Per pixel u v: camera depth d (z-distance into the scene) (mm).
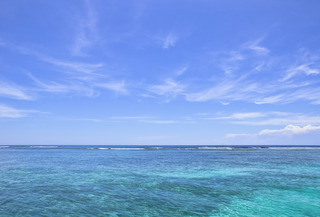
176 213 13312
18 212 13266
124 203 15156
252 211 13680
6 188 19234
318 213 13344
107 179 23531
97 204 14906
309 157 53844
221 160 45531
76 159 48625
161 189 19094
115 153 74500
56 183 21422
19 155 62719
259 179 23672
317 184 21172
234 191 18500
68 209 13867
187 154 67688
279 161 43188
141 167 33594
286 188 19641
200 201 15719
